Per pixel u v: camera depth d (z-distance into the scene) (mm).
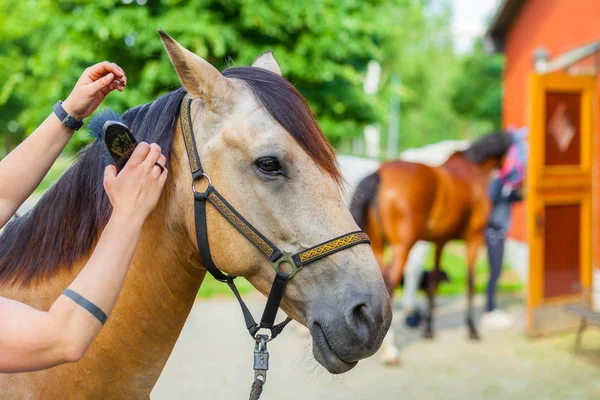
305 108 1373
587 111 5121
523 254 7258
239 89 1354
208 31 5859
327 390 3693
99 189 1351
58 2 6227
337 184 1374
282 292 1325
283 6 6105
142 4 6156
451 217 4738
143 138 1367
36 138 1291
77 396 1331
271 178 1297
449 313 5738
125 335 1369
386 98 7695
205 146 1326
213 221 1315
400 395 3650
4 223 1248
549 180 4906
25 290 1372
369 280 1294
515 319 5520
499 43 8961
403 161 4586
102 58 6371
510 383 3881
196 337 4738
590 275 5207
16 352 857
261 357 1342
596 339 4887
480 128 30094
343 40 6547
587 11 6121
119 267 920
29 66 6930
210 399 3453
